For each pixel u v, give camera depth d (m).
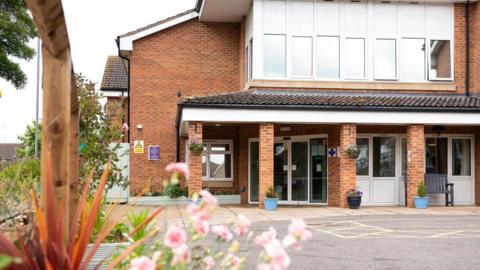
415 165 17.20
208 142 20.12
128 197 18.25
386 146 18.80
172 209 15.84
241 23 20.70
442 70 19.55
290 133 19.17
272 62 18.64
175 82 20.55
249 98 16.75
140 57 20.44
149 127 20.30
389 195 18.62
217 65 20.80
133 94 20.31
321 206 17.92
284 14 18.72
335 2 19.02
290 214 14.87
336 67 19.00
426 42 19.34
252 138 19.45
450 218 14.17
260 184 16.48
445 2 19.38
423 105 16.89
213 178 20.08
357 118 16.69
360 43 19.12
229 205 18.55
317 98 17.39
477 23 19.23
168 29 20.58
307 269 7.53
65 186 3.64
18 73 21.17
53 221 3.00
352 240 10.29
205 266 3.35
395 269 7.54
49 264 2.76
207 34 20.81
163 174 20.08
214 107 16.00
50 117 3.69
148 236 3.31
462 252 8.99
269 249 2.69
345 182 16.83
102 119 10.64
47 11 3.48
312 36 18.84
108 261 5.08
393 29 19.27
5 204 5.84
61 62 3.72
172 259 2.98
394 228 12.10
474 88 19.36
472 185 18.95
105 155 10.38
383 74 19.17
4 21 19.89
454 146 19.06
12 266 2.68
